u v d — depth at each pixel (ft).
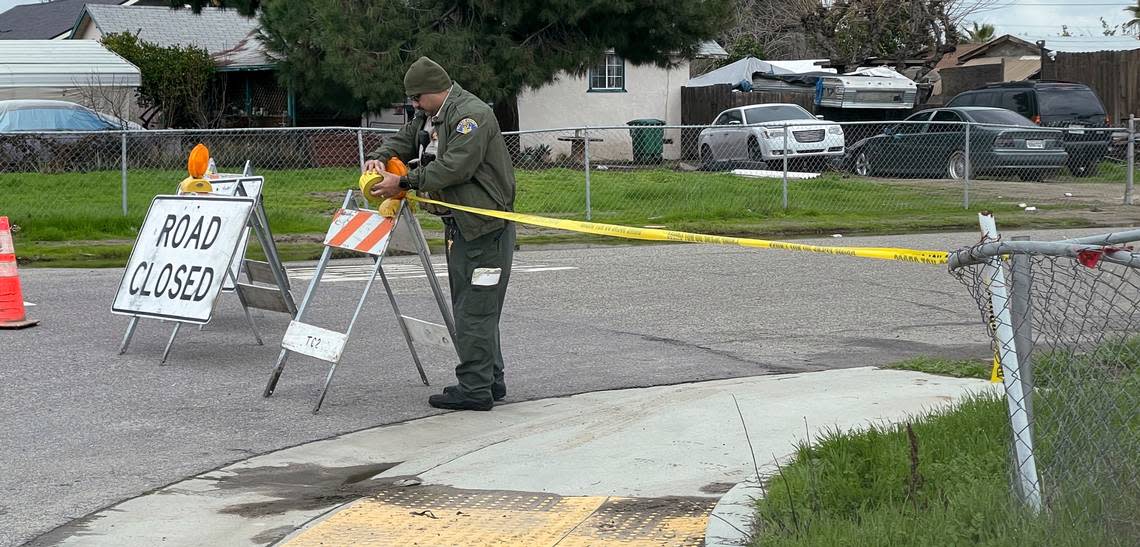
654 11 84.99
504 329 31.55
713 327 31.96
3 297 30.48
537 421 22.04
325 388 22.76
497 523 15.96
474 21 82.43
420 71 21.89
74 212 53.06
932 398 22.30
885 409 21.50
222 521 16.62
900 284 39.60
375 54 77.66
